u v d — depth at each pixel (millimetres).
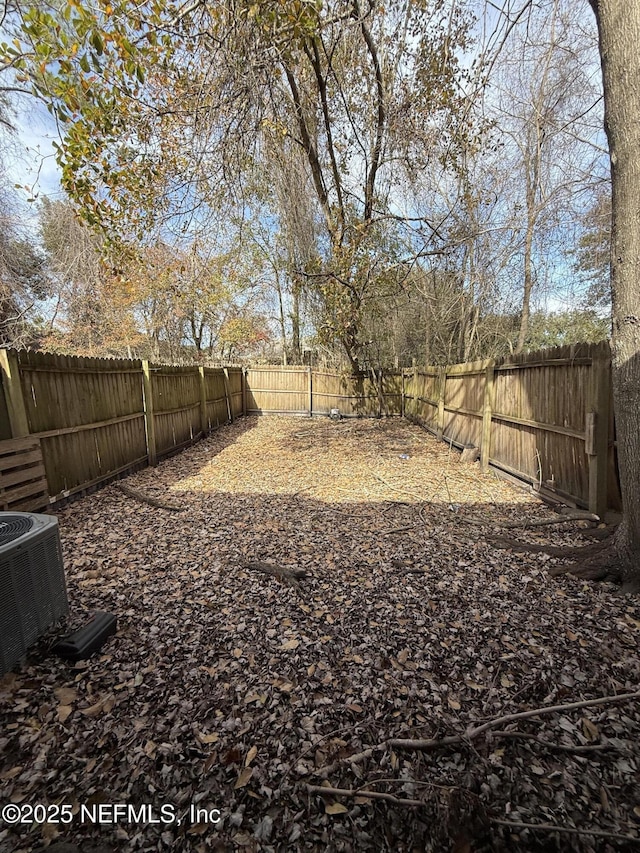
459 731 1635
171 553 3461
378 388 14156
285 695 1863
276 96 5953
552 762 1487
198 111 4730
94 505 4750
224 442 9336
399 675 1979
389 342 15906
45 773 1472
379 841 1255
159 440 7289
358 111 7969
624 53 2252
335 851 1229
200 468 6758
